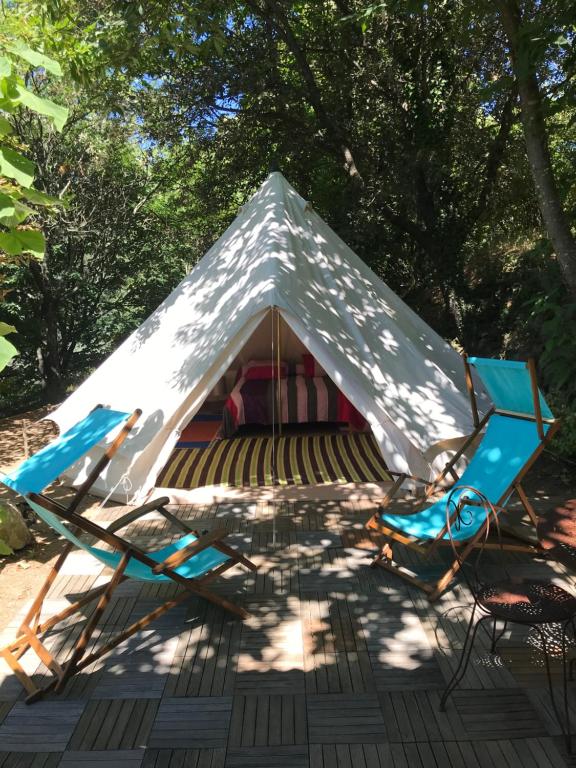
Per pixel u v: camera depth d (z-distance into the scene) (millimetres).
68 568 4105
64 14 7352
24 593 3775
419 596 3639
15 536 4328
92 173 15125
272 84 11773
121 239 16297
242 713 2691
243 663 3047
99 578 3955
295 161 13398
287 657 3084
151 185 17078
